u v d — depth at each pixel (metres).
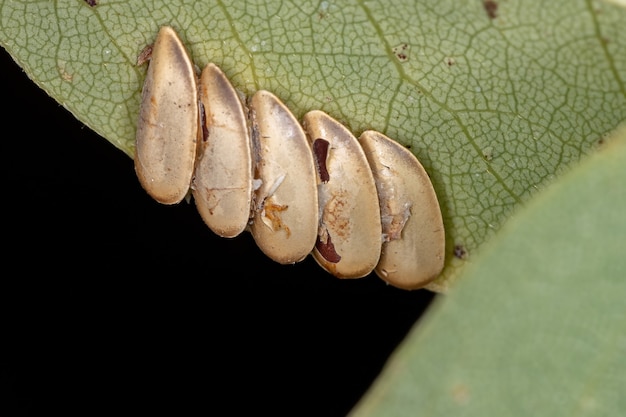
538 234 0.07
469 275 0.07
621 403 0.07
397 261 0.08
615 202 0.07
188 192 0.08
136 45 0.08
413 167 0.08
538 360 0.07
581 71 0.08
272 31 0.08
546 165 0.08
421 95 0.08
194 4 0.08
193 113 0.08
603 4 0.08
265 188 0.08
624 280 0.07
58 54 0.08
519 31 0.08
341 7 0.08
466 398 0.07
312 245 0.08
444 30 0.08
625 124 0.08
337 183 0.08
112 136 0.08
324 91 0.08
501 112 0.08
